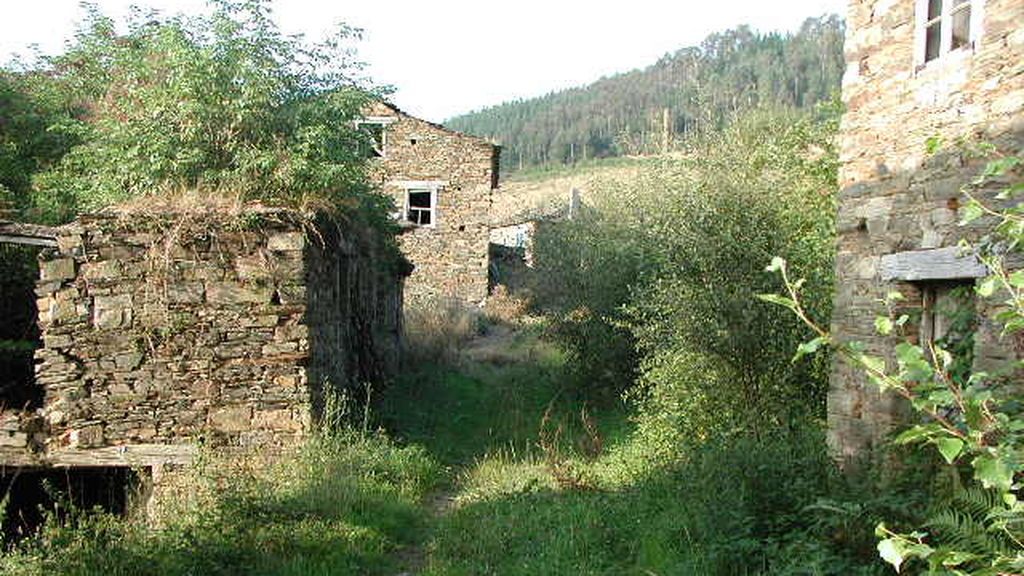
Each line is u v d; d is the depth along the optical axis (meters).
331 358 9.82
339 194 10.58
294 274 8.33
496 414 12.82
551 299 15.55
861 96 6.21
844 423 6.26
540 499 7.70
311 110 11.20
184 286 8.23
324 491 7.14
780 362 8.60
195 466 7.32
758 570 4.99
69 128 12.21
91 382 8.12
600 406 13.55
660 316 10.12
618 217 15.39
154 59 11.58
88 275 8.14
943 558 2.17
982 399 2.27
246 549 5.80
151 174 10.41
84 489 8.97
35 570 5.22
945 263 5.06
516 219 32.72
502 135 92.88
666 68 84.06
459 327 21.16
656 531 6.18
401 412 12.02
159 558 5.48
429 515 7.69
